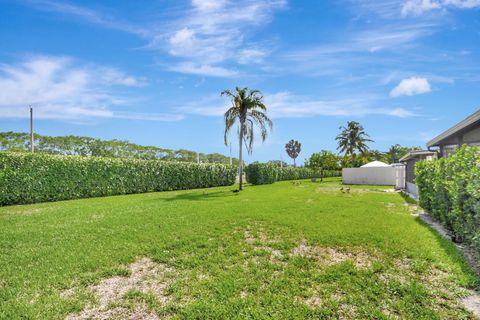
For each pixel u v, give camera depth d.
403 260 4.21
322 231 5.88
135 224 6.88
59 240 5.52
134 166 17.16
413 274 3.66
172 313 2.84
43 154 13.06
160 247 4.93
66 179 13.70
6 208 10.61
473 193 4.04
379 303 2.92
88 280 3.65
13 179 11.81
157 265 4.20
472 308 2.84
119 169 16.28
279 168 33.97
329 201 11.16
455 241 5.28
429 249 4.62
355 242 5.07
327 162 34.78
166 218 7.55
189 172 20.94
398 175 20.80
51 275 3.79
